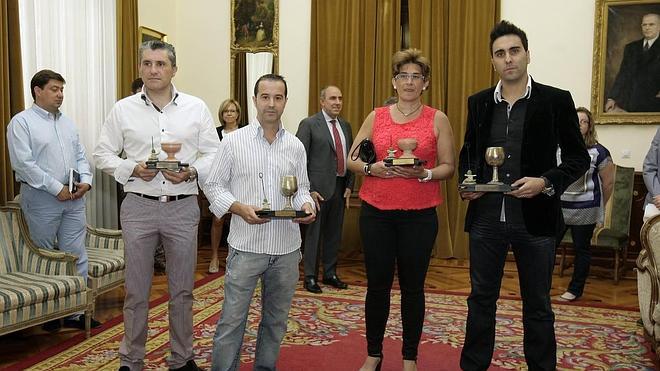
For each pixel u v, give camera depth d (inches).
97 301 175.0
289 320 153.4
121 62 234.2
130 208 107.1
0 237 142.1
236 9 272.5
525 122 94.2
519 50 92.0
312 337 139.6
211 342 134.5
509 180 95.7
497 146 97.1
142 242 106.8
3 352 129.4
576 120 95.0
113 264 159.6
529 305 98.0
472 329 101.3
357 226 242.1
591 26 235.6
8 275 138.3
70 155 151.6
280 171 98.1
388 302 108.1
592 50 235.5
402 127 104.6
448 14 246.7
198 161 110.5
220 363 95.5
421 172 98.6
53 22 199.6
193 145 112.3
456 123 246.8
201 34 279.1
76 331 144.4
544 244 95.7
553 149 93.9
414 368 106.0
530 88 95.0
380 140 105.0
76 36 211.2
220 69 277.7
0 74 168.6
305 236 188.2
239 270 95.3
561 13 238.4
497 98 97.8
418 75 101.7
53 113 149.3
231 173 98.6
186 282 110.0
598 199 175.6
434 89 247.9
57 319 139.6
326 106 187.2
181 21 280.8
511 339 138.8
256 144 97.3
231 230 98.2
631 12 227.9
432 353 129.6
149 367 118.3
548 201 94.0
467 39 243.4
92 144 220.5
